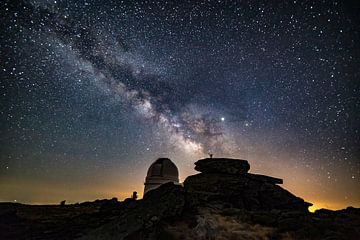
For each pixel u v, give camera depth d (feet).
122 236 46.93
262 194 69.21
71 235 56.95
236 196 65.98
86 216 65.87
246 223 51.03
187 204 57.77
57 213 66.85
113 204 73.51
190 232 46.42
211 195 64.13
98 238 48.83
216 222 49.44
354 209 65.51
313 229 45.27
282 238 43.88
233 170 71.51
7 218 63.67
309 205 68.69
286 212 55.42
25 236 57.82
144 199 63.46
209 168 73.46
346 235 43.04
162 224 49.78
